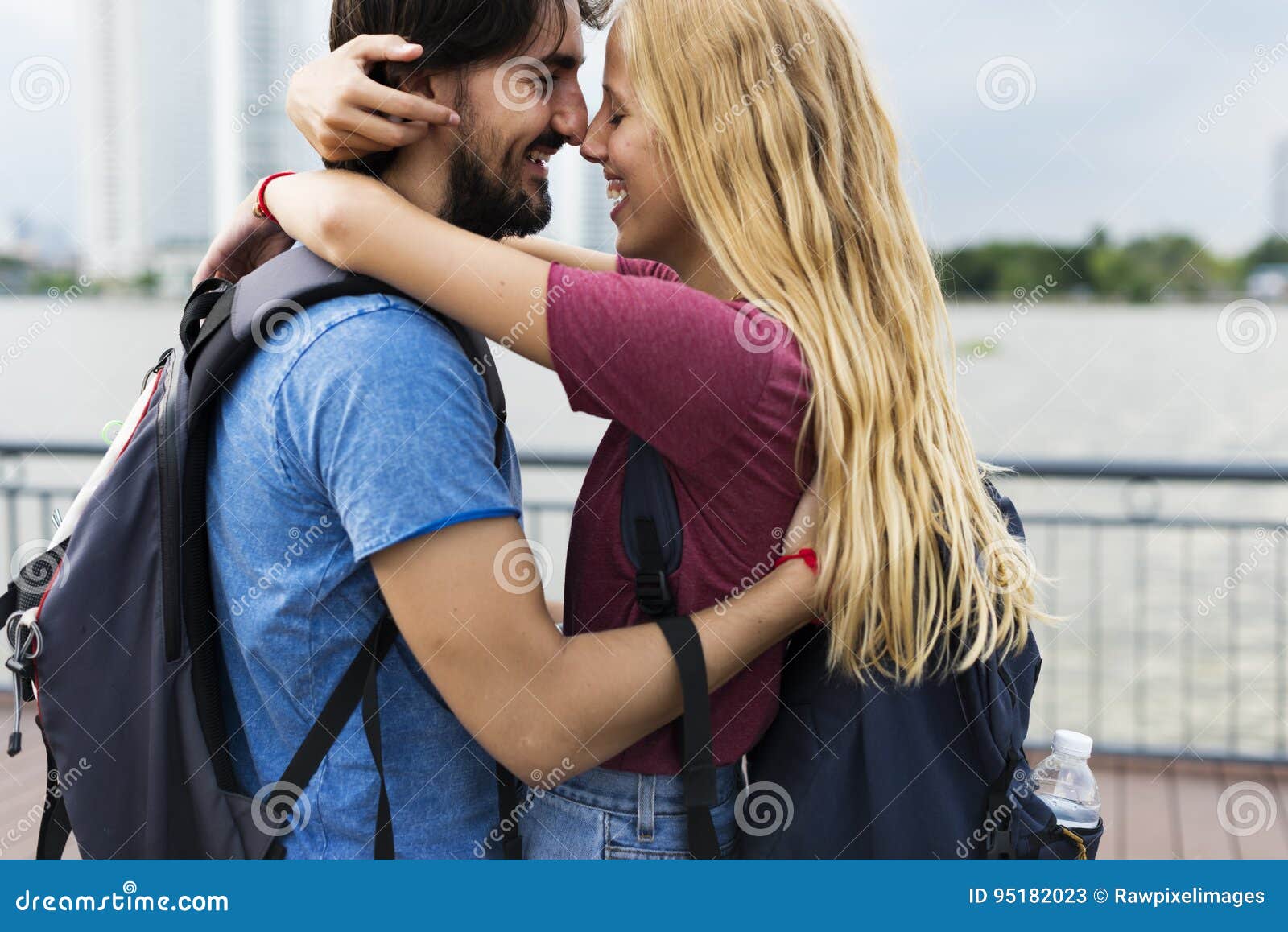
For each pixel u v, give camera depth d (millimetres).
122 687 1038
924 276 1205
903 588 1061
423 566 935
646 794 1101
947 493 1111
